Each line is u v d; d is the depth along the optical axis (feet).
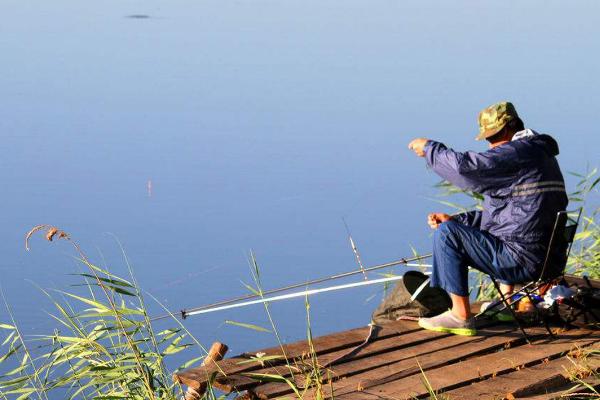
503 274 30.68
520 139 30.35
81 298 28.60
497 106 30.99
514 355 29.60
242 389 26.61
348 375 27.81
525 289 31.01
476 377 27.45
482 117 31.30
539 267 30.32
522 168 29.96
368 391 26.48
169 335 28.89
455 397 25.95
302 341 30.30
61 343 28.73
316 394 25.67
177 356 181.27
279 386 26.84
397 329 31.86
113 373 27.91
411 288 33.19
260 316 552.82
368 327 32.09
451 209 43.60
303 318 568.41
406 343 30.55
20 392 27.94
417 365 28.60
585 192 42.65
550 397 26.21
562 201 30.48
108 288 28.27
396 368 28.35
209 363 28.43
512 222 30.27
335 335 31.09
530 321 32.55
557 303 32.17
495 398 25.89
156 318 28.71
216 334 520.42
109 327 28.50
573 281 34.86
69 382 28.02
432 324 31.73
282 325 547.49
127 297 29.01
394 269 43.83
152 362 28.35
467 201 44.01
